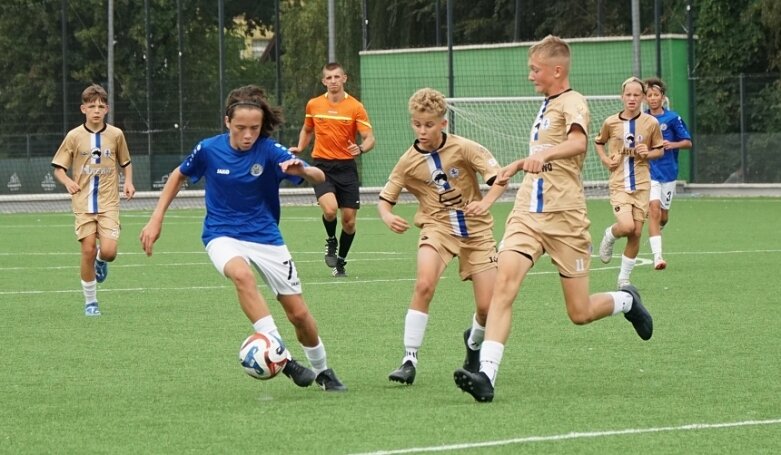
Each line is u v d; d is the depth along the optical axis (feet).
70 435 27.25
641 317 35.22
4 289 59.36
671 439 26.40
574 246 32.40
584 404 30.32
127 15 158.30
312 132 65.57
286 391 32.60
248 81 148.77
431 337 42.75
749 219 103.14
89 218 49.73
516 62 144.25
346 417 28.86
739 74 155.02
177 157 141.18
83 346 40.91
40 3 158.30
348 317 47.75
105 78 159.94
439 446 25.66
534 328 44.21
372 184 146.20
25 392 32.58
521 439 26.32
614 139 57.31
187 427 27.91
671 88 140.36
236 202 32.04
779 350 38.93
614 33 169.48
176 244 87.10
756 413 29.17
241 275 31.17
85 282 49.34
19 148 139.44
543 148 32.68
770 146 137.49
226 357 38.50
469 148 33.32
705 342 40.63
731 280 59.52
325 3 185.16
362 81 148.36
